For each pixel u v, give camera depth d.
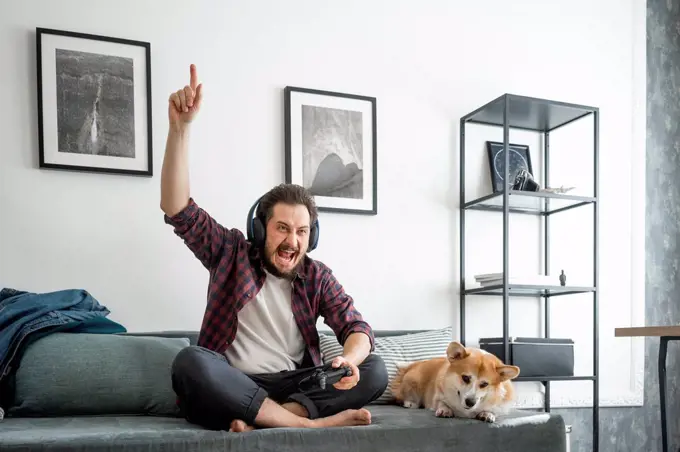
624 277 3.33
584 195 3.30
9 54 2.41
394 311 2.89
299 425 1.68
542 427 1.91
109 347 2.07
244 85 2.73
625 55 3.46
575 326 3.21
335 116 2.86
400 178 2.97
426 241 2.98
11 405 1.97
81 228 2.45
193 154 2.63
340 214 2.84
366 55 2.95
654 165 3.49
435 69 3.08
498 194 2.80
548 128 3.22
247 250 1.97
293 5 2.84
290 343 1.97
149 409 2.04
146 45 2.57
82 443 1.45
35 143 2.42
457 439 1.79
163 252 2.55
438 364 2.25
